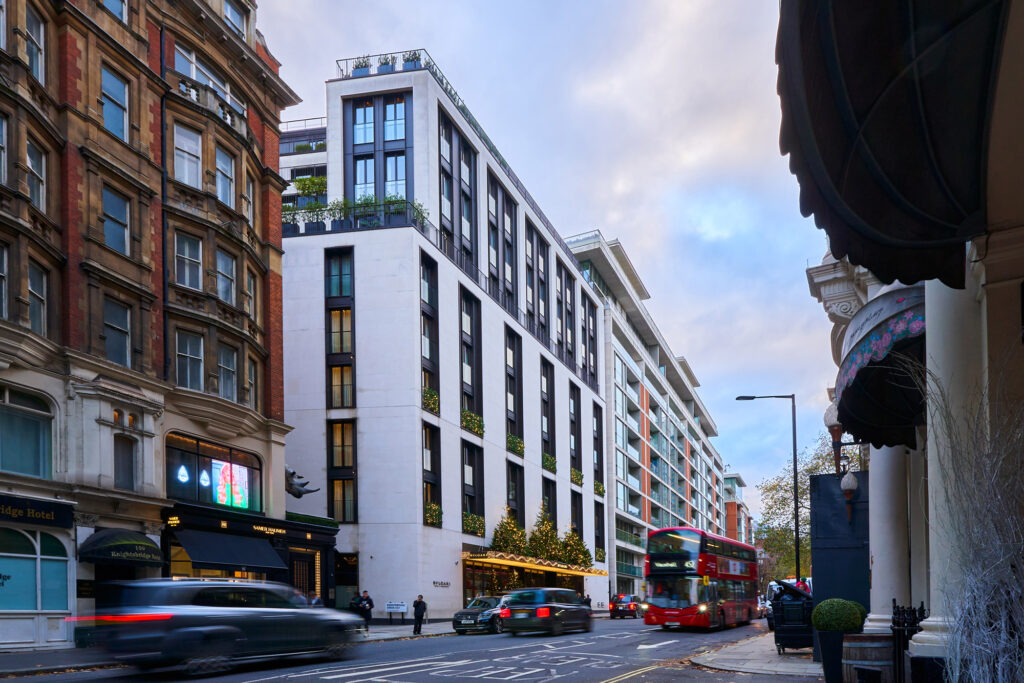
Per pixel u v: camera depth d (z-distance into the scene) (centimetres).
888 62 593
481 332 5647
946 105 639
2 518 2138
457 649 2397
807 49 530
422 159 5044
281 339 3594
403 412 4562
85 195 2564
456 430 5119
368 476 4534
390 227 4734
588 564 6712
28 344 2242
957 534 664
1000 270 785
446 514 4844
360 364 4644
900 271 774
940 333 890
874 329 1096
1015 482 637
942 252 782
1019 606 614
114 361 2659
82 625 2369
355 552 4481
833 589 1862
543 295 7169
